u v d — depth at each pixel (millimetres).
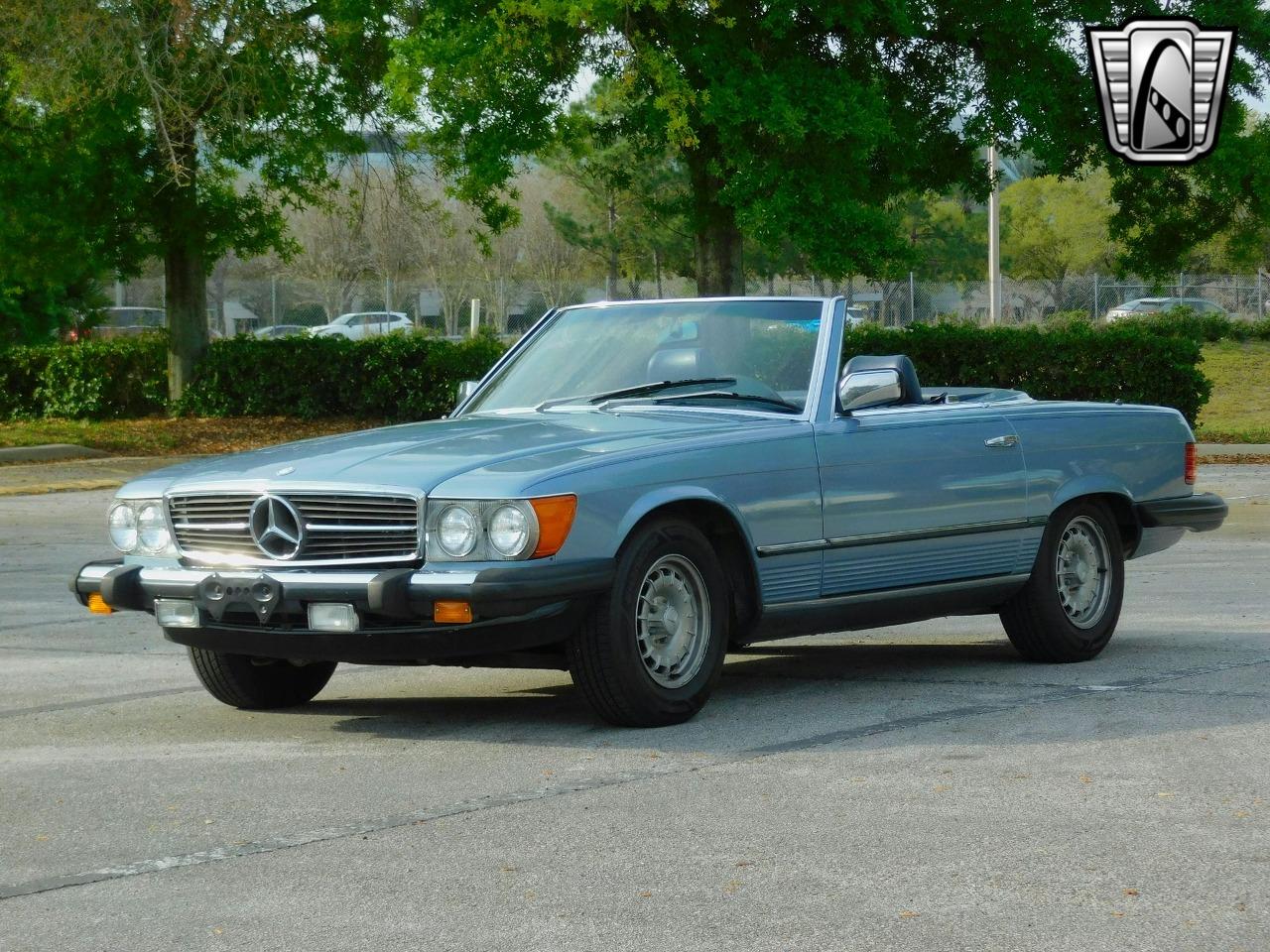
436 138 24812
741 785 5340
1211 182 23828
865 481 6926
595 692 6172
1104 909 3961
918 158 24016
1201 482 19422
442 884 4305
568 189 60281
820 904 4047
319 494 6062
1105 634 7973
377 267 54469
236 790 5473
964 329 25406
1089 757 5676
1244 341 42281
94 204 25594
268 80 23500
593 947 3768
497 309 49312
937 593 7273
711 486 6352
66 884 4402
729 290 23625
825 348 7078
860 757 5754
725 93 20203
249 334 28500
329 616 5934
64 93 22312
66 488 19625
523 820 4957
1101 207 69625
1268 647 8266
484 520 5820
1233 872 4250
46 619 10133
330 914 4066
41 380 27875
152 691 7609
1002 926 3852
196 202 26359
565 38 20859
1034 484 7621
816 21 21688
